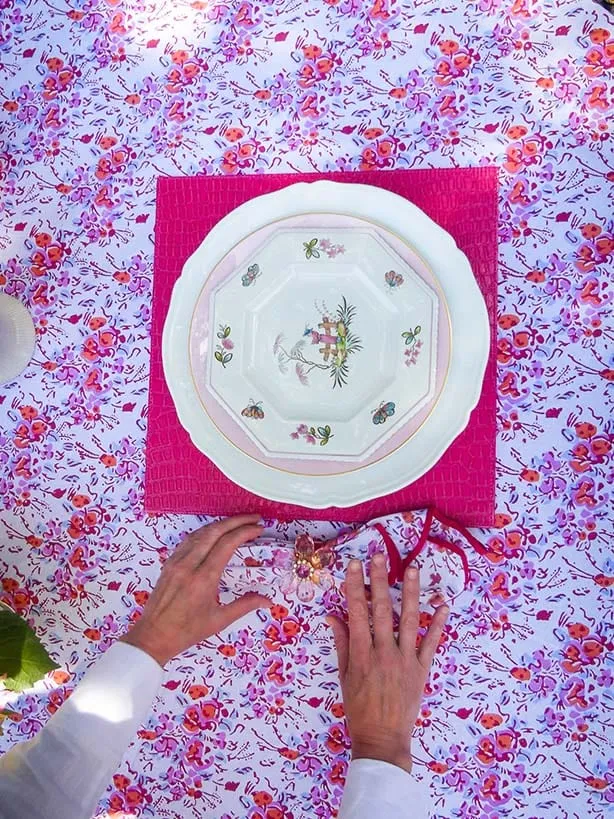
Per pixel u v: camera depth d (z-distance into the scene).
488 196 0.71
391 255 0.66
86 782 0.61
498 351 0.71
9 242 0.77
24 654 0.67
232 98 0.75
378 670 0.66
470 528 0.70
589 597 0.69
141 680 0.66
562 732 0.68
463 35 0.72
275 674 0.73
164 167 0.75
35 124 0.77
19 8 0.78
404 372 0.67
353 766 0.63
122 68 0.76
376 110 0.73
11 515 0.77
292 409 0.69
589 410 0.69
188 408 0.70
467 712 0.70
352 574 0.69
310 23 0.74
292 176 0.73
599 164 0.70
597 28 0.70
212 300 0.68
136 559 0.75
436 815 0.70
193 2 0.75
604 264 0.70
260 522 0.73
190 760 0.73
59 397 0.77
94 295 0.77
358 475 0.68
